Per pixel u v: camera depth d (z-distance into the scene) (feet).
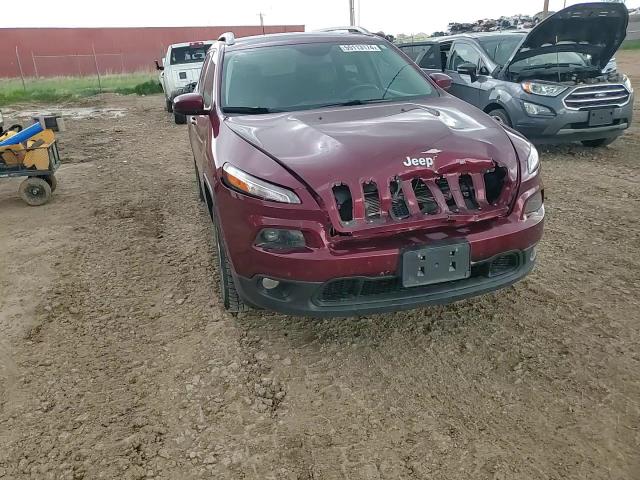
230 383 10.28
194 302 13.29
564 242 15.51
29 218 20.02
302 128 11.23
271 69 14.32
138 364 11.00
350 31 18.25
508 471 8.00
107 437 9.09
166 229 18.34
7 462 8.66
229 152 10.91
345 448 8.63
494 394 9.61
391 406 9.48
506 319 11.81
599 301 12.28
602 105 24.13
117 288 14.21
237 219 10.09
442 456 8.35
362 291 9.89
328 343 11.39
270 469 8.30
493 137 10.88
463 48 30.32
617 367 10.06
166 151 31.68
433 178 9.93
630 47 89.71
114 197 22.29
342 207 9.68
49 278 14.92
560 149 26.91
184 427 9.25
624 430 8.61
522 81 25.53
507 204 10.30
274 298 10.09
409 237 9.70
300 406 9.61
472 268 10.18
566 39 24.91
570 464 8.05
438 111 12.26
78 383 10.48
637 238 15.53
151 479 8.21
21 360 11.28
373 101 13.62
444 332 11.52
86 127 42.45
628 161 23.98
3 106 61.57
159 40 129.80
